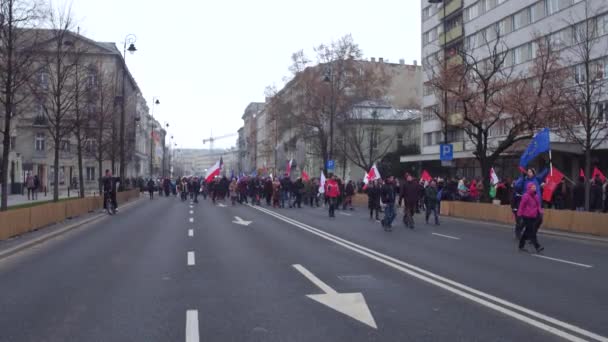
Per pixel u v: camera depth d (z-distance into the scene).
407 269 11.34
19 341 6.37
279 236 17.81
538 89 26.12
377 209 25.62
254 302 8.28
